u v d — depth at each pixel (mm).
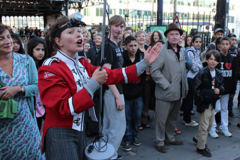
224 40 4141
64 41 1593
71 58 1660
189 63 4336
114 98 2758
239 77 4770
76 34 1597
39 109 3029
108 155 1765
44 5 17891
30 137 2182
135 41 3350
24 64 2271
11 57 2215
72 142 1623
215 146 3596
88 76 1810
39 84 1539
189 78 4395
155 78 3311
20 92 2127
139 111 3459
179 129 4285
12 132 2082
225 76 4027
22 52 2842
